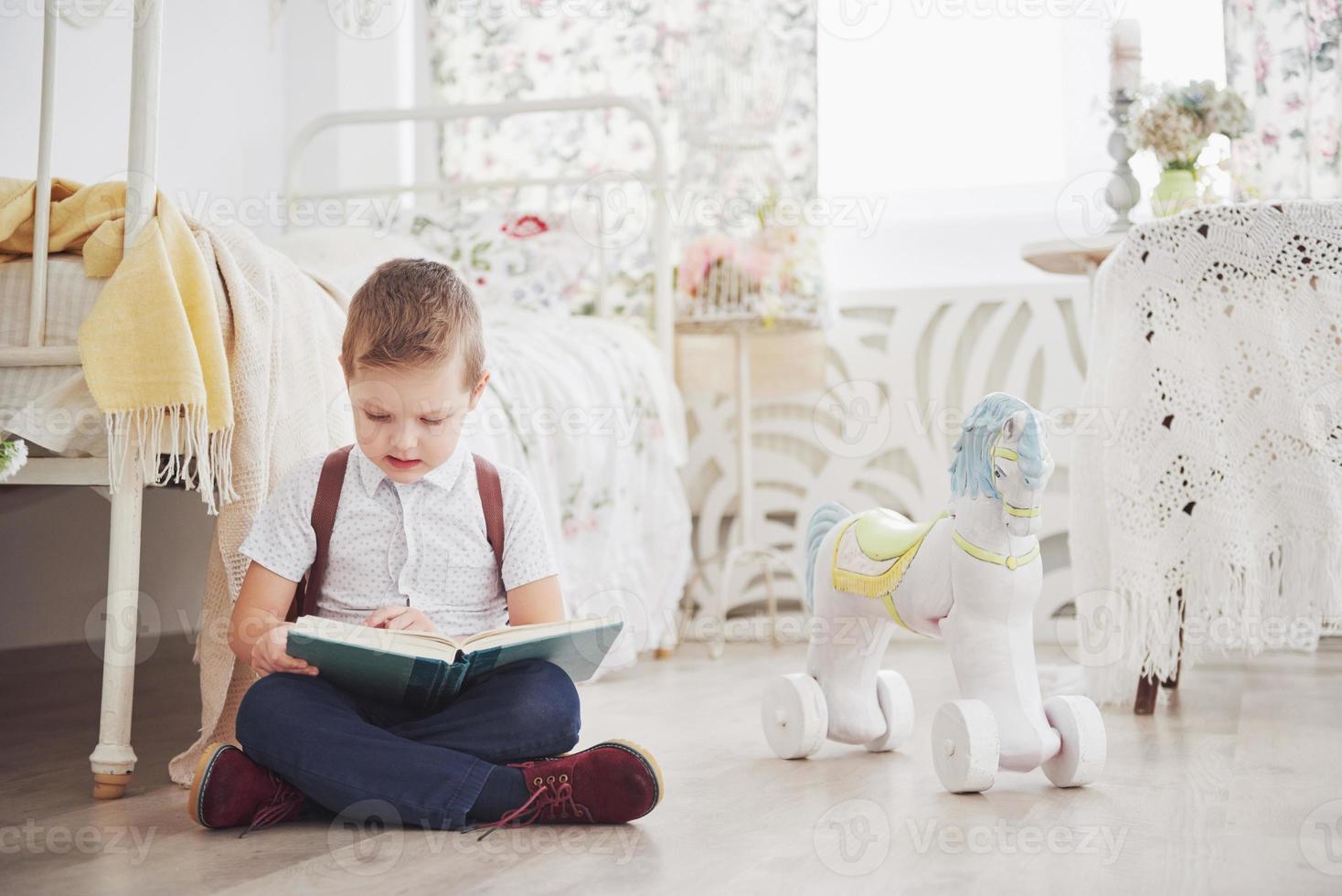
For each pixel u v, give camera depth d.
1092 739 1.13
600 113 2.99
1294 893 0.80
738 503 2.75
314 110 3.11
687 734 1.46
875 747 1.34
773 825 0.99
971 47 2.94
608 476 2.17
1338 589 1.60
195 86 2.74
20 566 2.06
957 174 2.95
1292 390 1.63
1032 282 2.84
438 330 1.07
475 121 3.04
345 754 0.95
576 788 0.97
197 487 1.27
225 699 1.24
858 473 2.81
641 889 0.80
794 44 2.82
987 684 1.15
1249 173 2.56
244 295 1.26
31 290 1.24
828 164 3.01
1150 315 1.69
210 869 0.86
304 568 1.14
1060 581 2.65
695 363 2.87
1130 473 1.68
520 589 1.17
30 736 1.45
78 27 2.32
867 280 2.98
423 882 0.82
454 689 1.03
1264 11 2.56
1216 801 1.09
